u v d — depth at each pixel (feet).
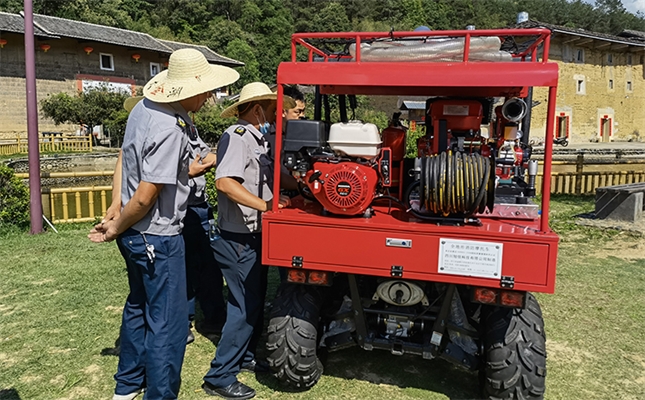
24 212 24.66
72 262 19.42
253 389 10.70
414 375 11.50
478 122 10.77
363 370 11.71
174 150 9.00
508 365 9.28
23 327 13.74
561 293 16.90
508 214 9.62
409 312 10.17
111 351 12.51
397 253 8.95
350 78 8.98
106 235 9.43
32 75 22.39
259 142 10.96
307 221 9.33
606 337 13.64
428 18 233.55
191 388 10.96
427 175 8.71
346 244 9.18
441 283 10.07
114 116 78.02
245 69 147.64
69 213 27.63
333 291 11.46
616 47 111.55
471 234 8.56
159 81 9.70
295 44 9.78
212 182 27.27
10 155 62.08
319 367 10.81
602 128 115.55
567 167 49.93
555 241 8.18
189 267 13.15
